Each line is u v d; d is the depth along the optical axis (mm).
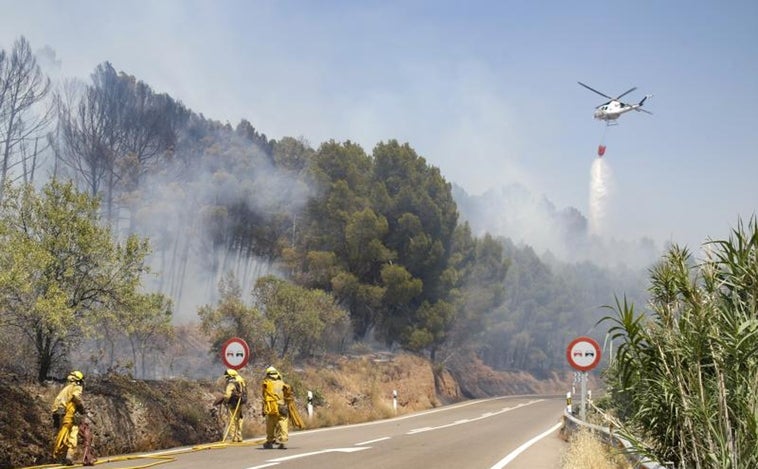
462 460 13266
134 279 15516
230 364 17688
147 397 16266
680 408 6750
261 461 12117
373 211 51719
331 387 33562
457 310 55375
